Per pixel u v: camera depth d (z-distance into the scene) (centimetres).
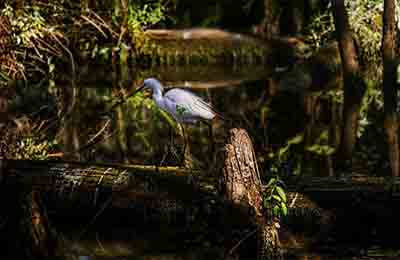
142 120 1410
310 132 1373
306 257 738
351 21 1759
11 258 704
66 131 1317
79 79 1730
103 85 1692
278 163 1130
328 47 1814
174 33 2011
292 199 785
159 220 796
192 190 798
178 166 912
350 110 1472
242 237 755
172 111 1049
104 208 812
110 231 802
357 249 754
